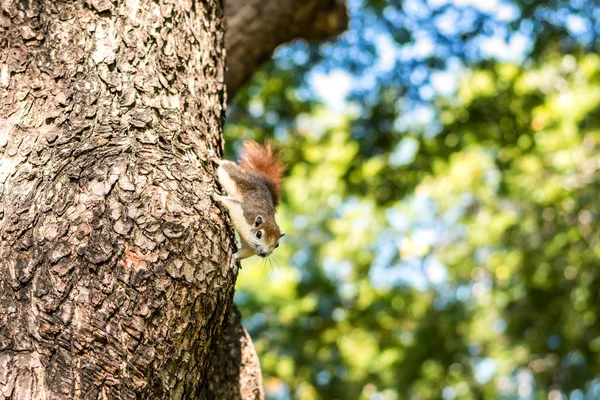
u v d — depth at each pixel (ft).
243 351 18.49
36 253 12.73
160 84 15.11
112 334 12.42
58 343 12.29
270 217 18.47
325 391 51.31
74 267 12.60
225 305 13.94
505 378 61.82
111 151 13.69
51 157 13.73
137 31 15.42
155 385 12.71
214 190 14.43
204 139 15.64
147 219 13.04
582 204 45.21
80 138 13.98
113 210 13.00
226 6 24.25
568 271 46.55
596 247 45.62
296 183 59.88
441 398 50.39
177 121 14.87
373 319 52.39
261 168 20.04
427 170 42.14
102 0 15.43
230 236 14.30
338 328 51.47
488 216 63.52
